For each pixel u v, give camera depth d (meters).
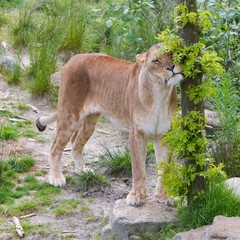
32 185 9.83
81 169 10.55
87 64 9.59
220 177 7.73
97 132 13.05
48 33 17.20
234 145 9.98
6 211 8.76
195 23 7.03
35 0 20.72
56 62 15.86
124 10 11.20
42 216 8.73
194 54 6.99
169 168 7.50
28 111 13.91
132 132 8.17
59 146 9.95
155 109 7.84
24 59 16.50
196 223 7.08
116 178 10.45
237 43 13.23
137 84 8.08
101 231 8.12
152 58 7.31
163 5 16.12
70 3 19.00
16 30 17.94
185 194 7.38
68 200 9.25
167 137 7.52
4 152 11.16
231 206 7.18
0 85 15.18
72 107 9.70
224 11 11.72
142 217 7.52
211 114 11.67
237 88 12.43
